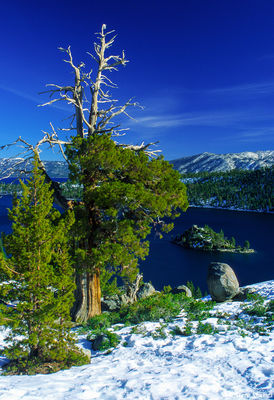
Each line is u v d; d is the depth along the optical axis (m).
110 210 15.35
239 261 98.81
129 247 17.00
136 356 9.90
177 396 6.05
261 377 6.82
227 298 19.50
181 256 104.38
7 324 10.08
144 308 15.91
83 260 15.80
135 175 16.80
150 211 17.19
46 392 6.62
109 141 16.12
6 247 10.80
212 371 7.51
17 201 10.81
